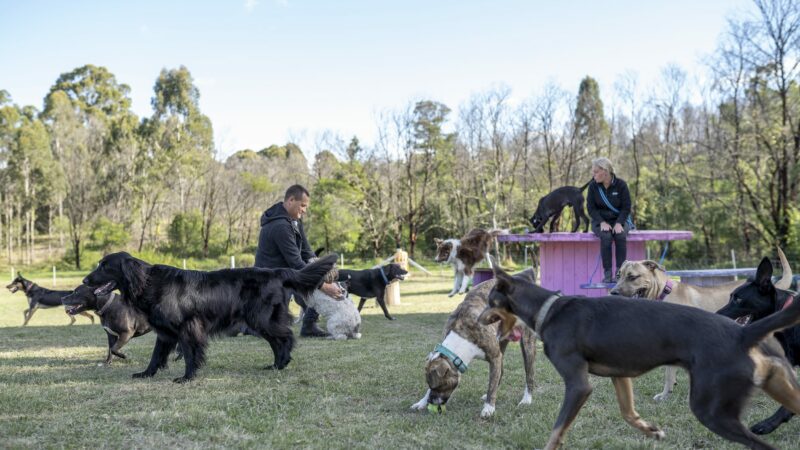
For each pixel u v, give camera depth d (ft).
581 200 33.68
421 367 20.49
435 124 140.67
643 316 10.66
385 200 140.67
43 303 40.75
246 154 217.56
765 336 9.62
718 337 9.87
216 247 153.28
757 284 14.78
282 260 22.74
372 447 12.16
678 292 17.83
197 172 163.43
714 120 102.12
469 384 17.80
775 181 85.25
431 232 144.87
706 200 95.50
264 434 12.95
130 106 236.02
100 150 169.99
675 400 15.89
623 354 10.66
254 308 19.80
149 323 18.84
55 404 15.31
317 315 29.78
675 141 109.60
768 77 81.30
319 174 153.99
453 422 13.96
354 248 135.74
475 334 14.47
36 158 164.45
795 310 9.37
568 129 129.18
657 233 28.55
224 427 13.35
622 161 126.41
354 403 15.85
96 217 152.97
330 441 12.50
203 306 18.98
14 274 124.57
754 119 82.48
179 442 12.37
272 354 23.38
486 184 130.82
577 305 11.32
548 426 13.57
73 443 12.12
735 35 82.99
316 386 17.74
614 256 29.91
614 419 14.20
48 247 172.35
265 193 162.30
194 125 180.24
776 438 12.88
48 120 202.59
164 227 171.22
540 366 20.49
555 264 32.63
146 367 21.48
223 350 24.68
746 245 90.48
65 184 160.04
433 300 51.08
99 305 22.13
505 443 12.69
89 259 146.00
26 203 167.12
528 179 131.95
